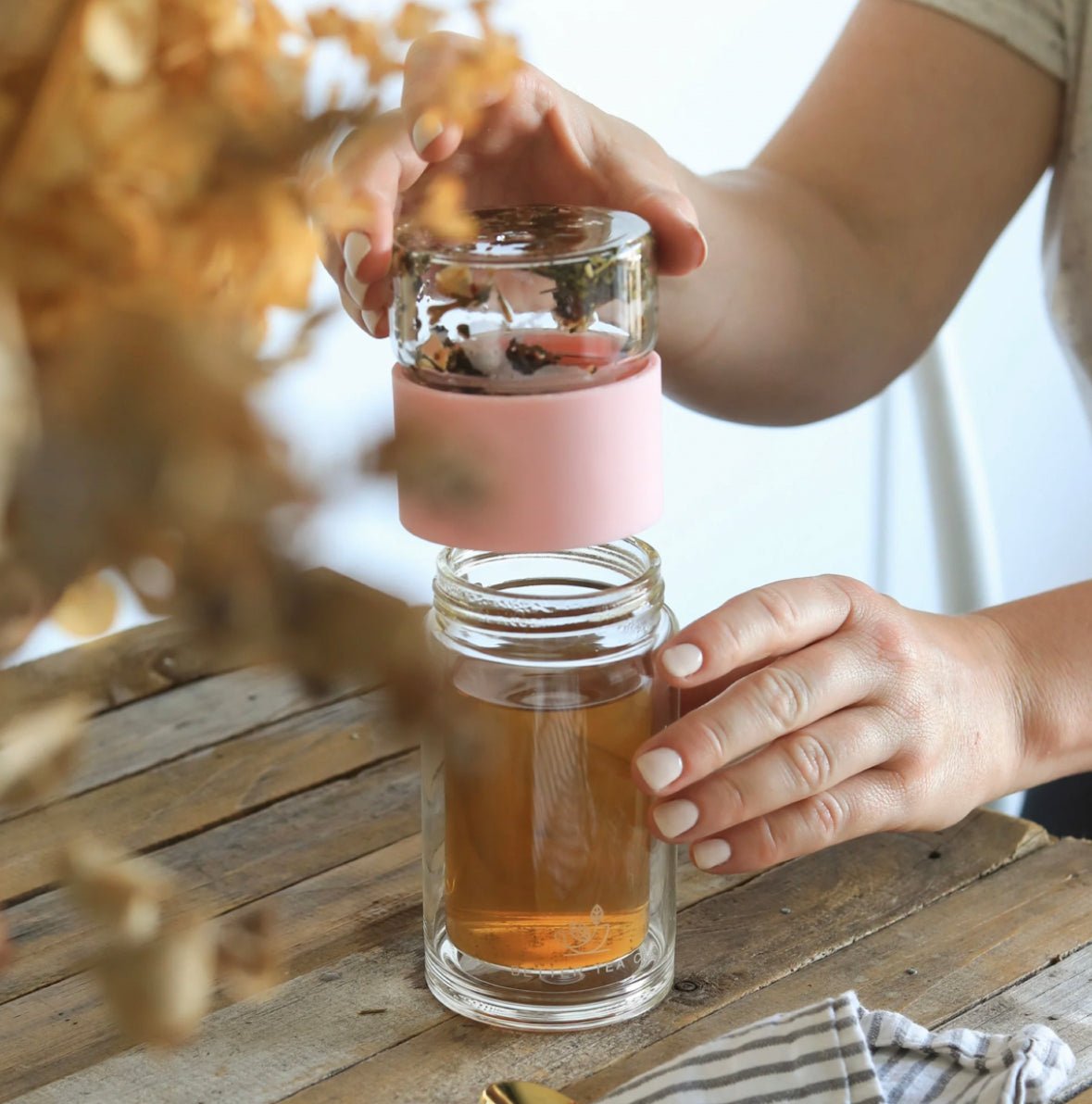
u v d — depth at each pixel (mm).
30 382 522
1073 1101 717
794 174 1078
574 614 729
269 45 570
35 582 544
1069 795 1204
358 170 702
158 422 518
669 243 804
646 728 756
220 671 951
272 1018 760
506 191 830
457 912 756
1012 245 1826
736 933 797
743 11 1404
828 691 783
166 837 848
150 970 560
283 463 532
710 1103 708
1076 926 795
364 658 550
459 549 753
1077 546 2102
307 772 888
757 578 1643
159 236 558
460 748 703
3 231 551
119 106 553
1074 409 2008
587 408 696
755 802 770
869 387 1085
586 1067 741
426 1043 750
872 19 1089
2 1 552
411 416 704
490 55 646
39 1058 744
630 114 1336
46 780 569
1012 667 854
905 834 846
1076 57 1070
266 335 567
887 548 1796
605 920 750
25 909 810
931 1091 718
